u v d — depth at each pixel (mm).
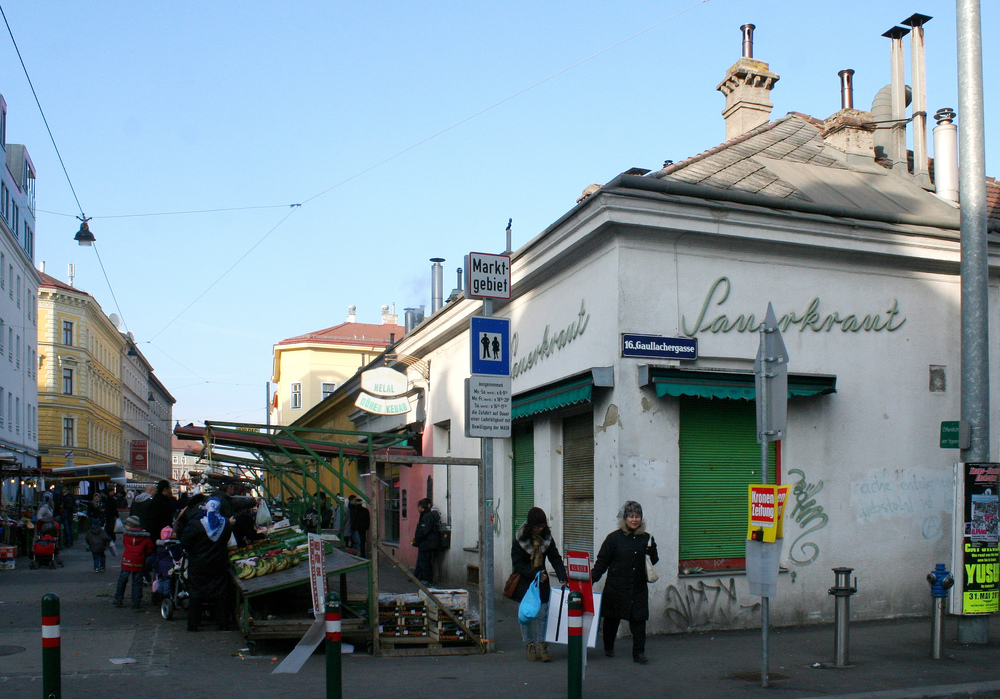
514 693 7562
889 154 16094
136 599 12930
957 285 13094
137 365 101062
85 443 70062
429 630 9906
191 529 10719
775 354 8070
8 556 20781
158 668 8500
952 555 10000
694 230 11234
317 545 8867
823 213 12000
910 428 12484
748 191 13391
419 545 17453
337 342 60719
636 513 9195
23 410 49656
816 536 11742
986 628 9945
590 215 11156
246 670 8453
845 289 12328
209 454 15312
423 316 29922
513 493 14938
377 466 24797
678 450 11125
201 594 10664
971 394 10109
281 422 60781
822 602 11672
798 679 8172
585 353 11820
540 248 12664
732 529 11406
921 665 8781
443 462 10016
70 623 11469
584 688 7832
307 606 10938
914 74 16141
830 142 15883
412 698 7363
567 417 12844
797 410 11875
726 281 11641
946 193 14789
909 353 12625
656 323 11188
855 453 12102
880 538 12102
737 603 11203
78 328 70062
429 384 19859
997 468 10086
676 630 10836
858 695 7473
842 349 12195
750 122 18656
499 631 11477
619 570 9125
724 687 7852
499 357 9898
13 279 47000
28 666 8477
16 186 48719
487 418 9773
